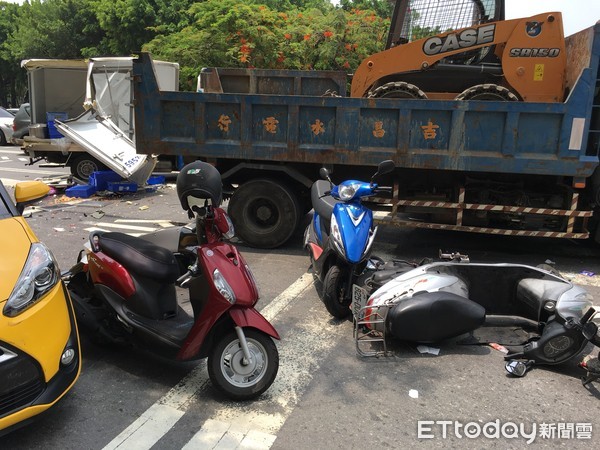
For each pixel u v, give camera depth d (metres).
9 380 2.59
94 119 11.00
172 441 2.96
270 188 6.75
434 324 3.94
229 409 3.28
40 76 13.55
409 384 3.64
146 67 6.66
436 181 6.64
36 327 2.73
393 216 6.59
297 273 5.98
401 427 3.14
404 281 4.18
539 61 6.47
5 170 13.83
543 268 4.61
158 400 3.36
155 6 23.92
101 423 3.11
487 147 6.02
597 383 3.68
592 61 5.65
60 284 3.08
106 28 25.02
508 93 6.55
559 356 3.79
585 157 5.85
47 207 9.41
